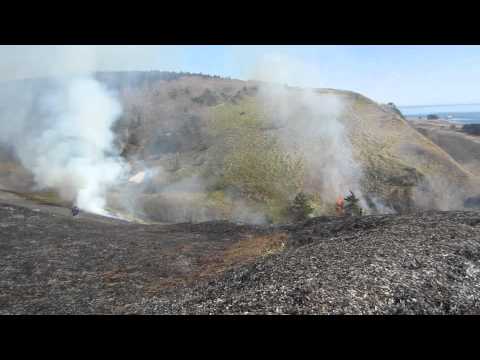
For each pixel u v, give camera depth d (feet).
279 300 40.11
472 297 41.01
